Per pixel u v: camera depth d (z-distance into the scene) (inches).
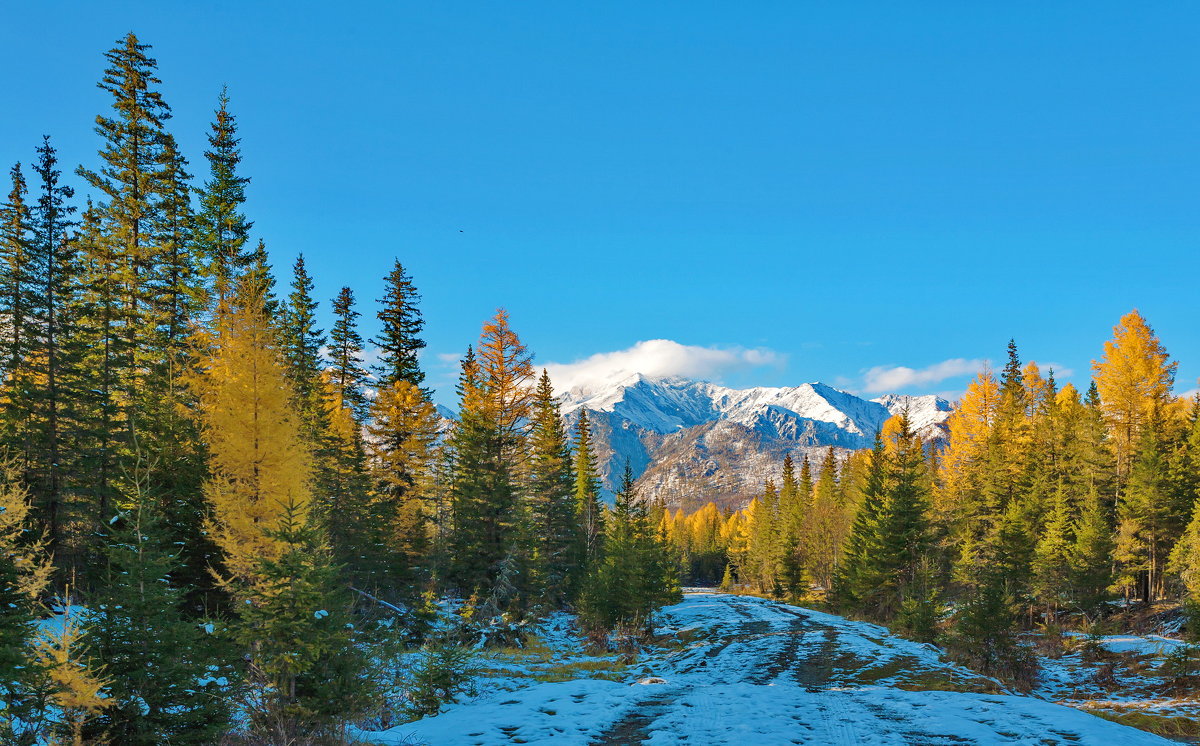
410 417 1590.8
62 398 989.8
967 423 2546.8
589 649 1273.4
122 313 1159.6
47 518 915.4
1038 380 2549.2
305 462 821.2
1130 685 915.4
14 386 1046.4
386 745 456.4
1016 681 950.4
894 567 1903.3
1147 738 447.2
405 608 1237.1
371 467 1545.3
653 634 1512.1
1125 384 1966.0
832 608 2347.4
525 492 1710.1
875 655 1026.1
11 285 1067.9
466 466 1498.5
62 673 362.9
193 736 401.1
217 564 821.9
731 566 4392.2
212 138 1362.0
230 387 769.6
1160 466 1681.8
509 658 1072.2
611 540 1875.0
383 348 1697.8
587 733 478.9
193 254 1300.4
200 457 850.1
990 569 1615.4
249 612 486.9
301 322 1562.5
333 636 491.5
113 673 385.7
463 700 717.9
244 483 761.0
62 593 704.4
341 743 464.1
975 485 2226.9
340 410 1585.9
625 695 642.2
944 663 994.7
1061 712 526.3
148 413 969.5
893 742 423.5
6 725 346.3
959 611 1090.1
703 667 1011.3
